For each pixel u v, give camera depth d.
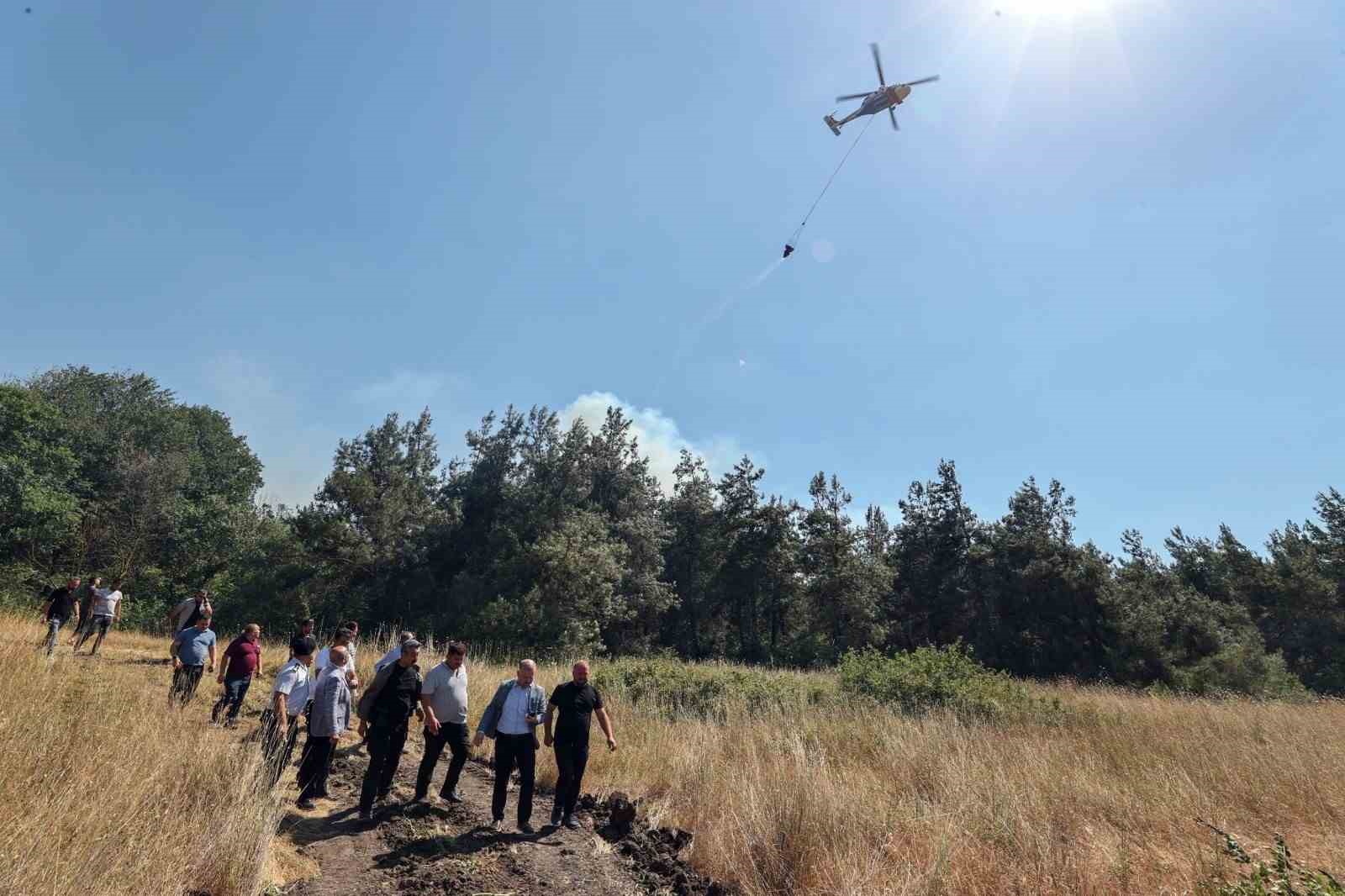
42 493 30.47
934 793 7.20
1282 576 40.91
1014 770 7.88
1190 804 7.07
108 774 4.86
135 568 33.56
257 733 6.98
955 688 13.73
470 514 42.28
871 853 5.26
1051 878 4.94
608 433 47.38
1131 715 13.45
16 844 3.65
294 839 5.54
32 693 6.48
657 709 11.60
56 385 45.25
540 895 4.84
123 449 39.69
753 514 47.66
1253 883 4.42
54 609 11.95
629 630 44.09
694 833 6.21
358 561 35.50
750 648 46.28
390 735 6.42
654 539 44.06
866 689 14.53
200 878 4.21
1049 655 38.38
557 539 33.53
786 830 5.57
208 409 51.28
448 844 5.66
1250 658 27.38
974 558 45.81
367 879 4.91
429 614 35.88
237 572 36.53
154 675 11.25
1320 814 7.06
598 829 6.39
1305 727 11.79
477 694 11.40
